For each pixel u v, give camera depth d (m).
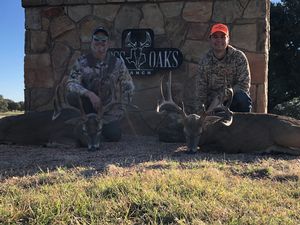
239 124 2.24
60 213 1.17
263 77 2.78
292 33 8.19
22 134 2.52
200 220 1.15
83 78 2.42
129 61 2.90
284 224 1.15
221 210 1.21
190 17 2.87
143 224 1.15
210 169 1.64
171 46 2.89
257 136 2.20
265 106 2.80
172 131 2.49
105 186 1.36
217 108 2.19
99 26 2.97
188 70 2.87
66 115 2.46
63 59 3.03
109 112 2.37
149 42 2.88
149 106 2.89
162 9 2.90
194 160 1.91
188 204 1.23
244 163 1.86
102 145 2.37
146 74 2.88
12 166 1.83
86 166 1.75
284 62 8.48
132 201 1.25
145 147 2.31
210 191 1.35
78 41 3.01
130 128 2.90
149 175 1.49
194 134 2.15
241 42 2.81
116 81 2.45
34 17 3.06
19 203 1.24
